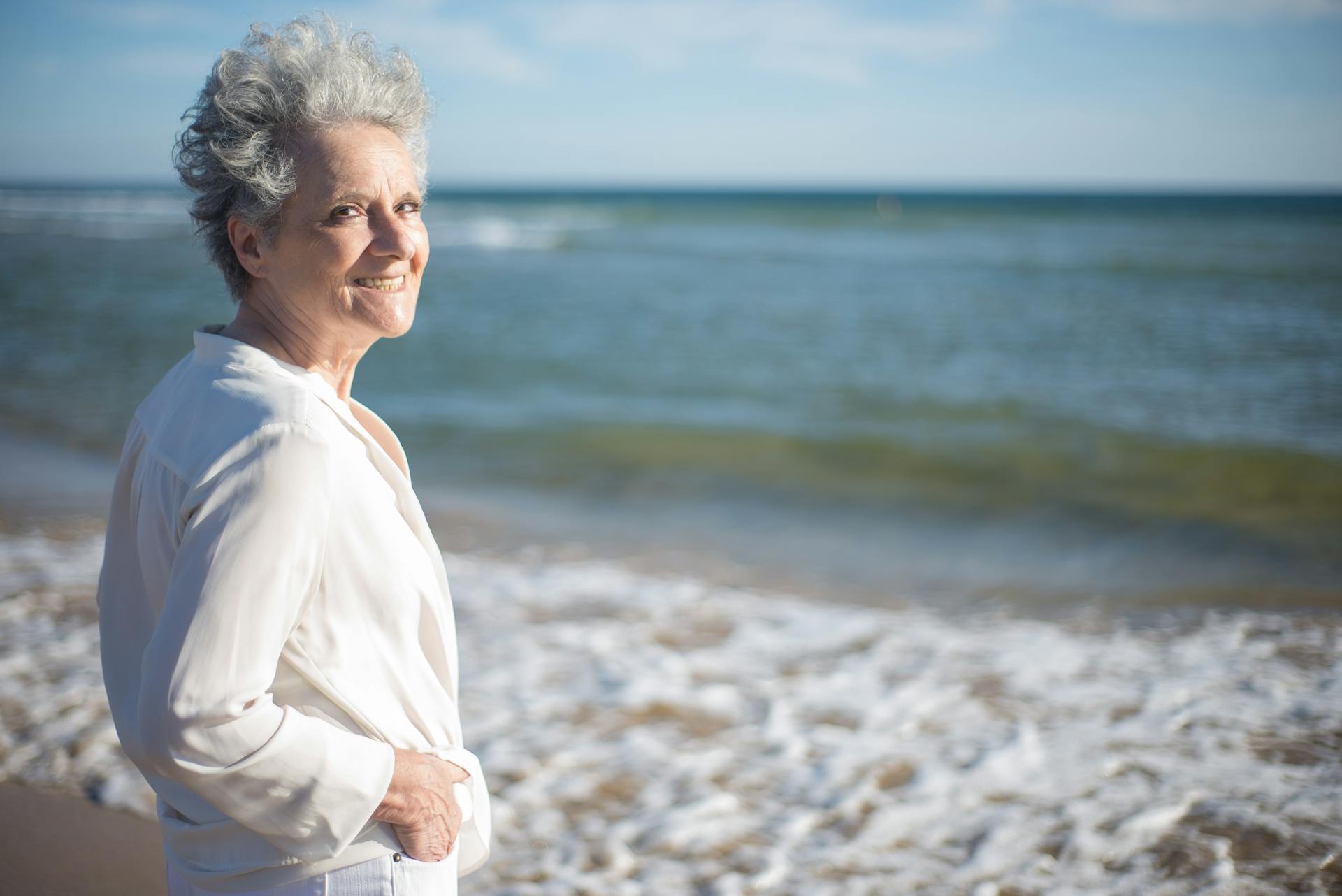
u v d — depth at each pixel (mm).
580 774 3369
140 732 1033
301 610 1123
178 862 1234
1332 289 24344
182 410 1188
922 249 41281
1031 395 12211
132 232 43938
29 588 4891
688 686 4152
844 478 8422
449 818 1257
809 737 3688
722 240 47750
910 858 2895
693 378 13672
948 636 4859
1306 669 4406
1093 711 3941
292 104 1242
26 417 9695
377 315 1309
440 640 1325
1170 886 2744
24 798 2887
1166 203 99625
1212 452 9102
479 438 9789
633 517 7215
